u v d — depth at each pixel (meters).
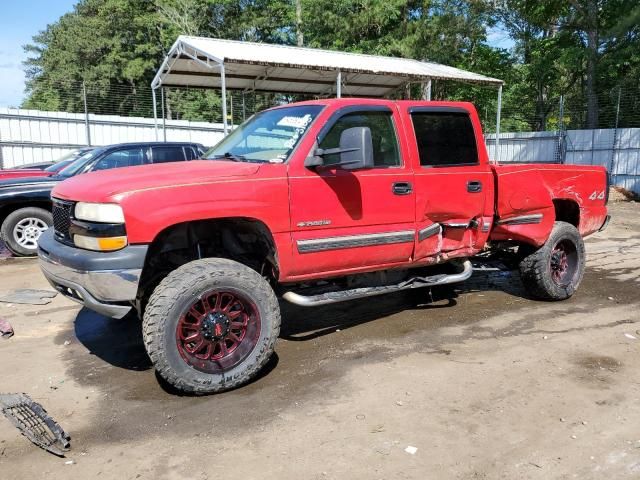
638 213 14.64
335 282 4.84
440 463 2.87
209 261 3.78
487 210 5.12
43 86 28.62
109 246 3.49
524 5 24.17
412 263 4.76
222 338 3.73
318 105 4.38
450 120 4.93
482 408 3.46
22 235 8.45
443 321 5.24
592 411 3.41
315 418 3.37
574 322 5.18
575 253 5.89
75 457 2.99
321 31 28.42
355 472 2.80
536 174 5.45
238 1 34.94
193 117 32.72
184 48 13.21
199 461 2.93
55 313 5.68
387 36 26.62
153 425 3.33
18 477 2.80
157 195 3.54
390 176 4.45
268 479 2.76
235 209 3.74
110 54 37.62
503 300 5.96
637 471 2.79
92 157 8.90
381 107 4.55
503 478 2.74
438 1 26.81
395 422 3.30
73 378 4.06
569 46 24.08
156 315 3.50
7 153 20.50
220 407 3.55
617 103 20.16
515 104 29.22
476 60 28.72
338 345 4.63
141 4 38.03
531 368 4.08
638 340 4.68
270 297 3.87
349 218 4.24
